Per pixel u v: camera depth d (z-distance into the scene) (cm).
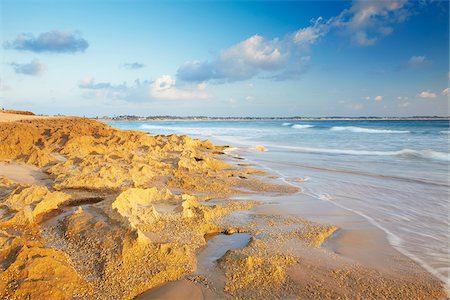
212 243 552
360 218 713
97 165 905
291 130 4816
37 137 1248
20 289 347
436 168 1346
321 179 1123
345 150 2014
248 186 979
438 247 569
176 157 1268
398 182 1081
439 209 789
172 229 557
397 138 2884
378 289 429
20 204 592
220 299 394
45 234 506
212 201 788
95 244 462
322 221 682
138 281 408
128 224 489
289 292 412
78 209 575
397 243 584
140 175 907
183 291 406
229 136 3575
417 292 427
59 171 862
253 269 453
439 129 4503
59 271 385
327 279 446
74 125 1833
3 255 386
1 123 1364
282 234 590
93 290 382
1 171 832
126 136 1549
